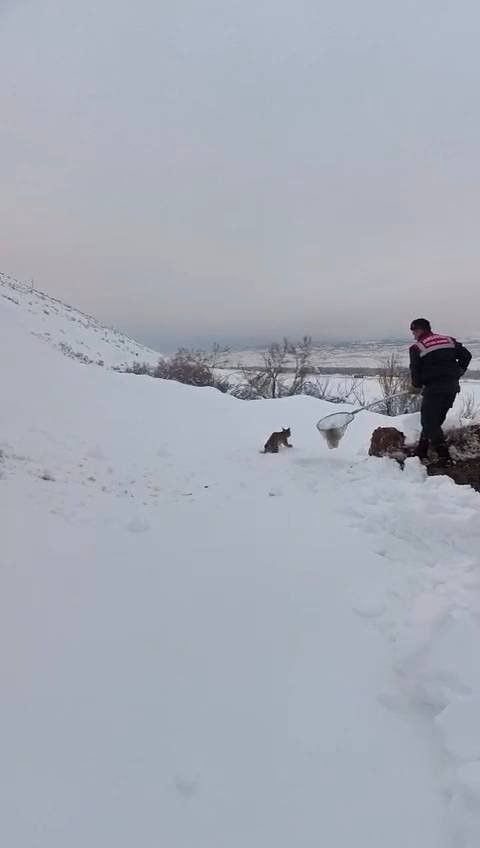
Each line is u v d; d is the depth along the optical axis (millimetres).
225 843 2070
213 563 4305
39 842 1997
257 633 3344
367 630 3422
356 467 6922
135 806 2186
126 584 3893
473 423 7559
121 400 11992
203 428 11008
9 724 2512
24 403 9414
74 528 4902
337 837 2119
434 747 2564
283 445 8578
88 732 2523
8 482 5773
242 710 2727
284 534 4965
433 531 4848
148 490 6723
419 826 2174
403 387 21453
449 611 3303
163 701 2756
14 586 3658
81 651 3086
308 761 2457
